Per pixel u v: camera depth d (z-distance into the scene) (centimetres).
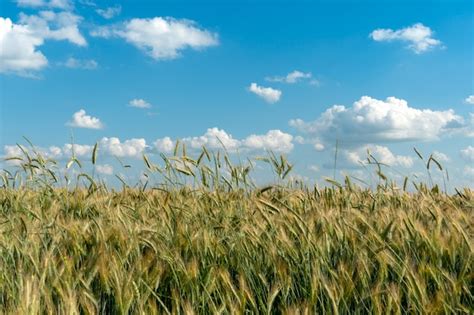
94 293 361
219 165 654
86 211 605
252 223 515
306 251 389
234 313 313
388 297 322
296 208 600
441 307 316
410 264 378
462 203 651
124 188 738
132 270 345
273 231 444
